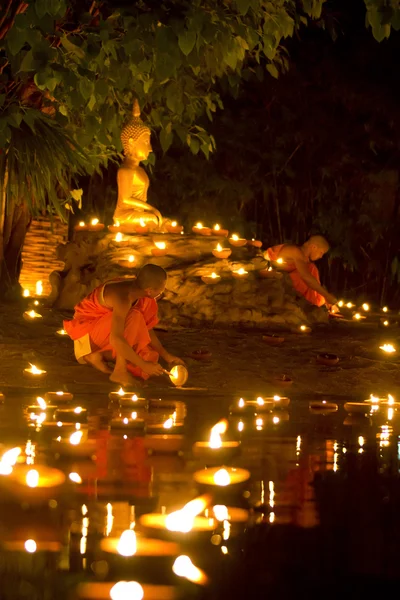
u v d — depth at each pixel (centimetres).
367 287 2041
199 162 1933
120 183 1273
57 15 732
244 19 939
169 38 761
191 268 1107
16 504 320
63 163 979
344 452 443
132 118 1272
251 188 1961
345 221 1953
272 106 1973
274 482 364
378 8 721
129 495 337
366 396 713
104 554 256
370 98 1873
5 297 1309
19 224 1402
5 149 927
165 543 268
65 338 927
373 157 1920
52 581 231
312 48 1894
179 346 896
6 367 789
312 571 241
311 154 1977
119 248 1166
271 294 1095
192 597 220
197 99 1135
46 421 536
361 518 302
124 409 602
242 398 658
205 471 383
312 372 809
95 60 861
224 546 265
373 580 235
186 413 591
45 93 1054
